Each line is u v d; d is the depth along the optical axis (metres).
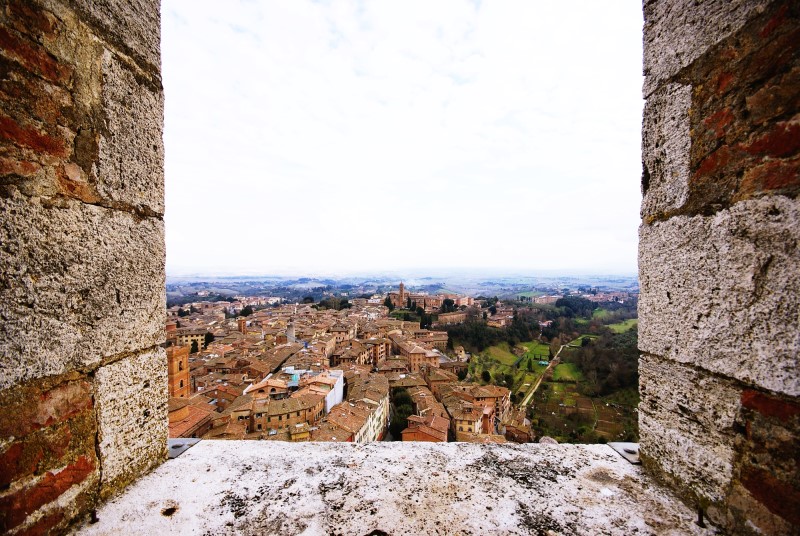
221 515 1.41
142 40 1.81
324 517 1.39
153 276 1.83
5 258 1.14
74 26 1.40
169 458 1.87
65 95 1.36
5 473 1.13
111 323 1.55
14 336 1.16
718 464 1.36
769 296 1.20
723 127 1.38
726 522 1.31
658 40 1.74
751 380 1.24
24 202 1.19
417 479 1.66
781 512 1.13
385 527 1.34
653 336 1.72
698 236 1.48
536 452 1.93
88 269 1.44
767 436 1.19
